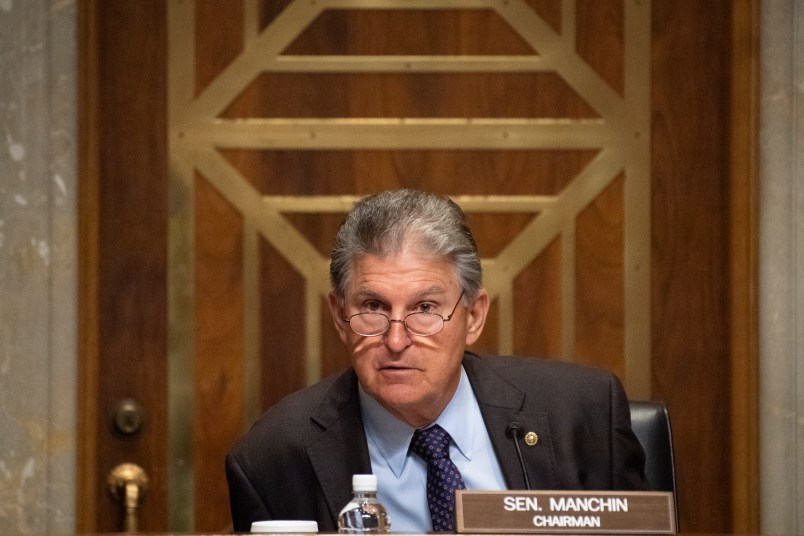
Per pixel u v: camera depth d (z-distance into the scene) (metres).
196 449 8.88
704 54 8.85
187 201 8.90
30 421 8.56
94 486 8.68
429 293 4.92
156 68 8.90
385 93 8.92
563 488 5.46
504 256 8.89
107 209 8.86
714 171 8.82
